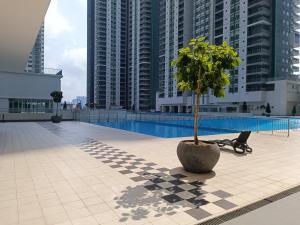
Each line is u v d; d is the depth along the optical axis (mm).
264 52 55562
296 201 4297
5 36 12344
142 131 21203
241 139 8625
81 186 4961
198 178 5551
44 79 33781
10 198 4324
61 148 9336
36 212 3777
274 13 56594
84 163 6914
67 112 27328
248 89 56562
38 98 33344
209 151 5719
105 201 4199
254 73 55625
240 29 57594
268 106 49969
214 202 4215
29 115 25297
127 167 6488
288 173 6039
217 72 5730
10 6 8758
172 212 3809
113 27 110875
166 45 78188
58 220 3525
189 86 6062
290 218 3646
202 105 65062
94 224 3416
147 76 93812
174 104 74000
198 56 5703
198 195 4523
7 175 5719
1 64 19750
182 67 5938
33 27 10953
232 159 7594
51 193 4562
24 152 8508
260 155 8211
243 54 56969
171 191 4711
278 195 4586
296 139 12195
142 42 94188
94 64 115375
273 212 3854
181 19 73062
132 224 3428
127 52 113000
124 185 5035
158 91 83250
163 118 32781
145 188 4867
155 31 95500
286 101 51188
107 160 7309
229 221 3551
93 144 10328
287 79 51781
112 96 109688
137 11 97125
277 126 20891
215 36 64562
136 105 97125
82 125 20125
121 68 111938
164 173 5926
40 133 14328
